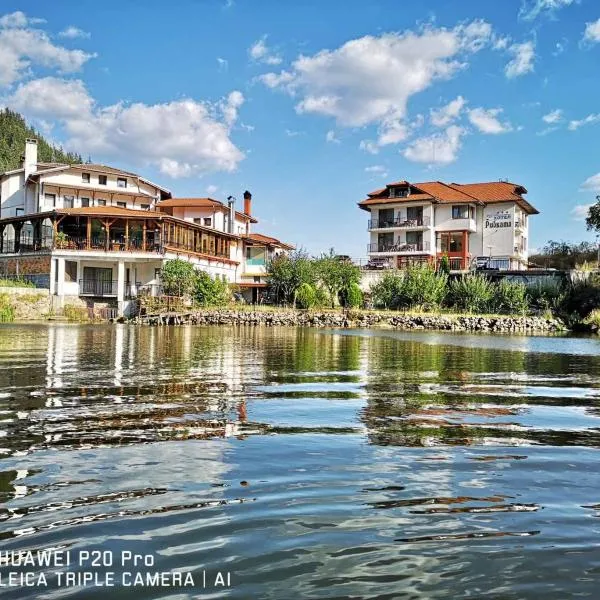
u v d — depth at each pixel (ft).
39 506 10.83
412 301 149.59
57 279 132.98
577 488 12.34
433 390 27.02
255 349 52.37
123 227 144.77
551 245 232.94
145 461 13.83
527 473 13.38
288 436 16.67
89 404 21.31
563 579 8.21
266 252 196.75
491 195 199.62
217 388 26.08
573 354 53.98
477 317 131.34
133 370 32.50
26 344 51.62
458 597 7.71
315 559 8.79
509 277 156.46
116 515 10.43
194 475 12.80
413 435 17.13
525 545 9.36
